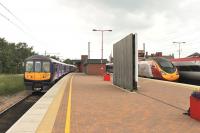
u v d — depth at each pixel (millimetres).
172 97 20219
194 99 12047
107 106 15750
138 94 22828
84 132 9578
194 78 44406
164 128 10242
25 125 10562
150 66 49250
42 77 35906
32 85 35969
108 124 10891
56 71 41781
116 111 13992
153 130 9922
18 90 39938
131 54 26016
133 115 12898
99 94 22922
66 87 30906
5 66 120750
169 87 29172
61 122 11242
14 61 133375
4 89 36938
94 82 40906
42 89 36281
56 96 21203
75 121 11461
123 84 29375
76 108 15008
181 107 15336
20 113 22078
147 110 14305
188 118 12180
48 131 9641
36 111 13961
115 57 34531
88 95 22062
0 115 19938
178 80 48656
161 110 14305
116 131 9750
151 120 11711
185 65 46188
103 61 70375
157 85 32062
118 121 11484
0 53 120250
